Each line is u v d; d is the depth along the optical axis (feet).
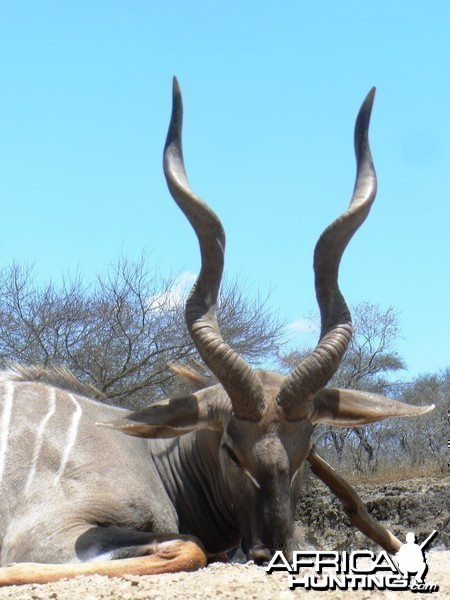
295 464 17.53
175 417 18.31
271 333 48.57
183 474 20.18
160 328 47.62
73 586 15.21
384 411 18.45
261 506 17.17
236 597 14.12
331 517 41.63
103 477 19.04
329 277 19.02
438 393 78.59
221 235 18.98
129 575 16.02
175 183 19.22
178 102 19.81
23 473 18.94
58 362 45.91
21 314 47.42
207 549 20.34
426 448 62.18
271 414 17.54
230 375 17.48
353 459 57.88
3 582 16.74
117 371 46.55
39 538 18.13
